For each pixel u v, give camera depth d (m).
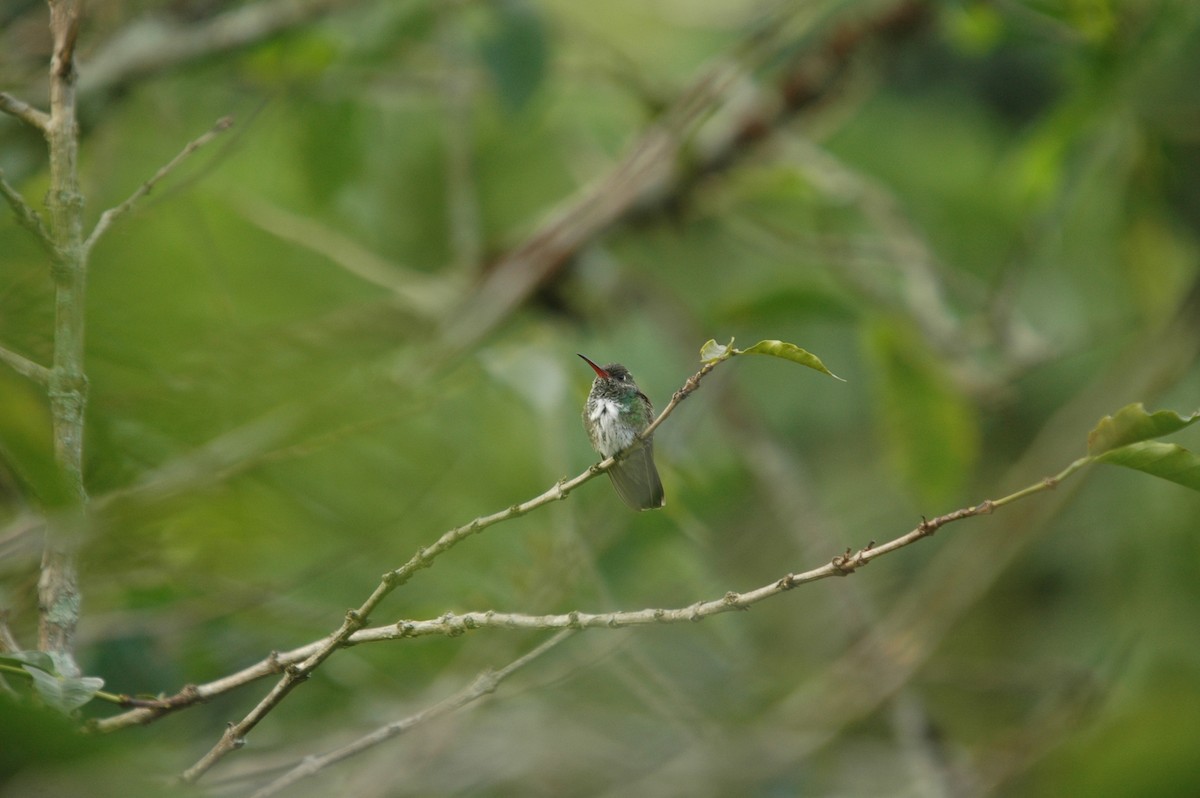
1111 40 9.98
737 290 14.20
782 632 13.01
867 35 12.29
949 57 15.77
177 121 10.98
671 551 10.86
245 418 6.86
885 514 15.34
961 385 11.56
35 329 5.88
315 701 9.49
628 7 17.59
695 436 13.40
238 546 8.27
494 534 9.36
